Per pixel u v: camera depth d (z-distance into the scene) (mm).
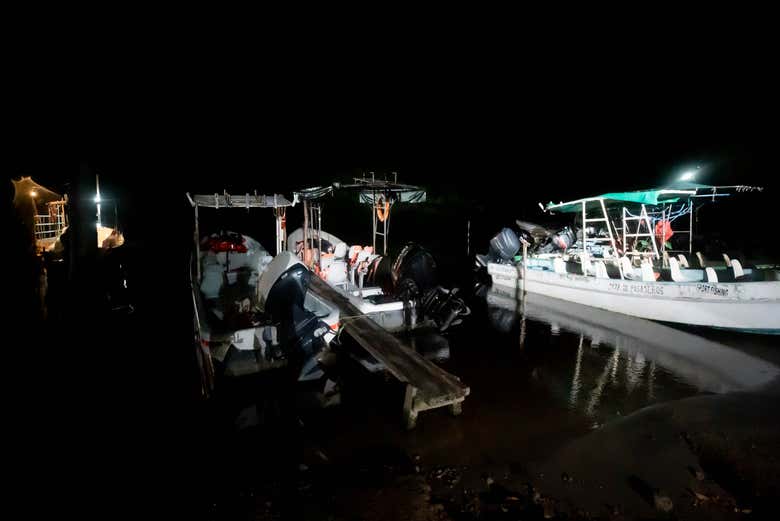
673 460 4797
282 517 4051
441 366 7934
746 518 3838
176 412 6270
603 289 11688
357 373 7609
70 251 11836
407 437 5539
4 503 4359
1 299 10375
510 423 5840
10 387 7031
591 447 5164
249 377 7160
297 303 7309
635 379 7230
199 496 4438
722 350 8461
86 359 8211
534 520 3949
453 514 4066
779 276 10172
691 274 11734
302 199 10727
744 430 5223
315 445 5395
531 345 9109
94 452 5262
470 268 19953
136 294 13484
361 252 12164
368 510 4121
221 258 11406
